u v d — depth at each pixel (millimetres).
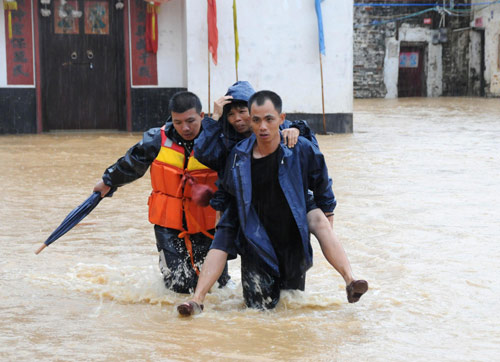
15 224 6988
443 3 35938
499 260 5410
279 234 4312
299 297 4500
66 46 17312
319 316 4188
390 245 5922
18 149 13664
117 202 8266
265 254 4227
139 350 3570
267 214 4277
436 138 15586
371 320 4082
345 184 9234
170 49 17594
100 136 16422
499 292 4598
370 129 18312
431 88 38188
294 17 16875
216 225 4449
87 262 5531
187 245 4734
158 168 4738
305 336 3793
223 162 4461
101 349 3584
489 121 20422
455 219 6969
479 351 3539
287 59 16969
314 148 4305
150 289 4770
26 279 5039
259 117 4059
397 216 7133
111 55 17547
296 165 4227
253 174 4242
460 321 4039
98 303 4508
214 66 16766
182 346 3627
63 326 3996
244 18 16734
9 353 3529
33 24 16969
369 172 10328
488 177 9773
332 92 17172
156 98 17656
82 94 17562
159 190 4809
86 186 9344
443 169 10594
